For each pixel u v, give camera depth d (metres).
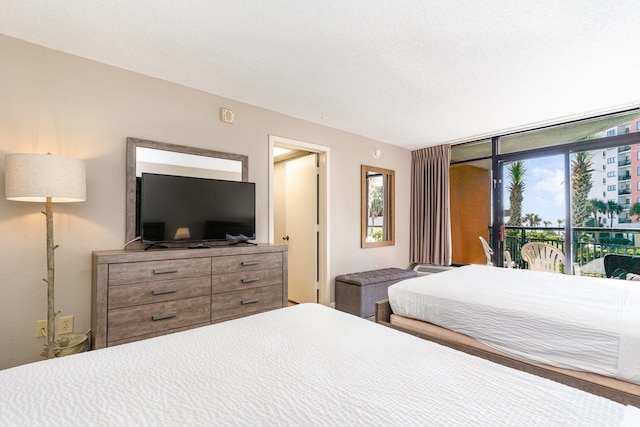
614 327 1.40
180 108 2.68
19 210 2.02
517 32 1.89
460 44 2.03
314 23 1.83
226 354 0.97
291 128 3.45
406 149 4.94
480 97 2.88
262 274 2.67
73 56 2.21
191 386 0.77
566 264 3.61
